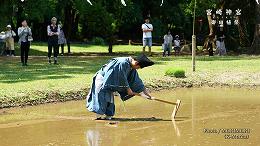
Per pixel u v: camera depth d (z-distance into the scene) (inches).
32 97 591.5
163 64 987.3
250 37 1793.8
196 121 485.4
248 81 774.5
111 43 1565.0
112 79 491.2
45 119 500.7
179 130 442.6
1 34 1396.4
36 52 1541.6
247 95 667.4
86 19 1561.3
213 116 512.7
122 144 393.4
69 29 1674.5
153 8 2413.9
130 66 494.6
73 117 511.5
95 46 1984.5
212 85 759.7
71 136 424.2
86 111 546.6
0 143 401.7
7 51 1369.3
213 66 940.6
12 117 511.8
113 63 491.5
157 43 2367.1
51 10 1582.2
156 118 505.4
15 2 1435.8
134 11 2202.3
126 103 608.7
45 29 2340.1
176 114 527.2
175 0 2453.2
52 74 792.3
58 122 485.7
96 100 495.5
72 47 1865.2
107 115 500.1
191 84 756.0
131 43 2279.8
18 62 1054.4
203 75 809.5
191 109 558.3
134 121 488.7
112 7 1568.7
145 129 449.4
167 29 2518.5
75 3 1503.4
